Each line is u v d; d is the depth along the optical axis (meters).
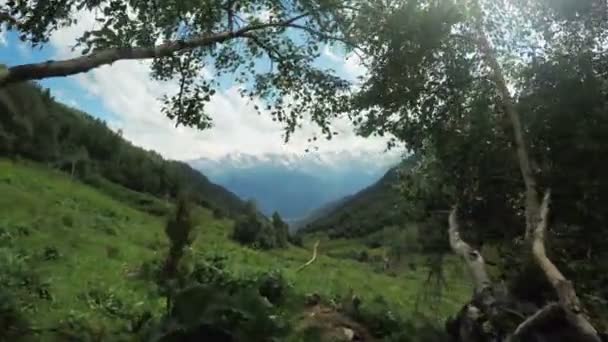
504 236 15.79
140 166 136.12
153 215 91.25
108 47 9.16
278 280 18.45
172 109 12.66
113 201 84.75
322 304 18.86
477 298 13.03
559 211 13.80
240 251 42.91
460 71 15.17
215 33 11.16
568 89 13.53
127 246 31.95
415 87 14.79
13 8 8.91
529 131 14.24
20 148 98.38
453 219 15.47
